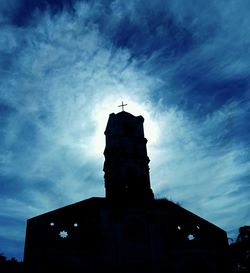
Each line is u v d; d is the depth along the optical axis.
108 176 30.05
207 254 27.31
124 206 27.64
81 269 23.89
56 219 25.62
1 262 32.75
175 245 27.02
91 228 25.77
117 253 25.11
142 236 26.61
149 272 24.98
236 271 27.92
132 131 32.25
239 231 29.64
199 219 29.09
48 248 24.03
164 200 29.17
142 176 29.81
